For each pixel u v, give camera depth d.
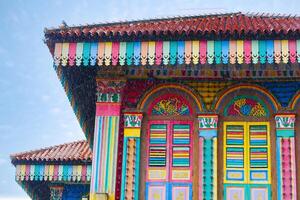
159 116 15.55
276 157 14.99
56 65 14.88
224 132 15.31
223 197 14.84
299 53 14.23
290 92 15.39
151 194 14.98
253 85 15.52
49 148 22.52
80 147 22.83
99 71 15.71
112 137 15.23
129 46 14.70
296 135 15.11
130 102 15.66
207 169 14.99
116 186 14.99
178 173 15.10
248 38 14.41
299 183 14.74
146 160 15.24
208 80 15.66
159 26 15.34
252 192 14.84
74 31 14.73
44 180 21.47
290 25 14.97
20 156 21.48
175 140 15.37
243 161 15.09
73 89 17.05
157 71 15.71
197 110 15.48
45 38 14.91
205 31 14.39
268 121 15.31
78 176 21.19
